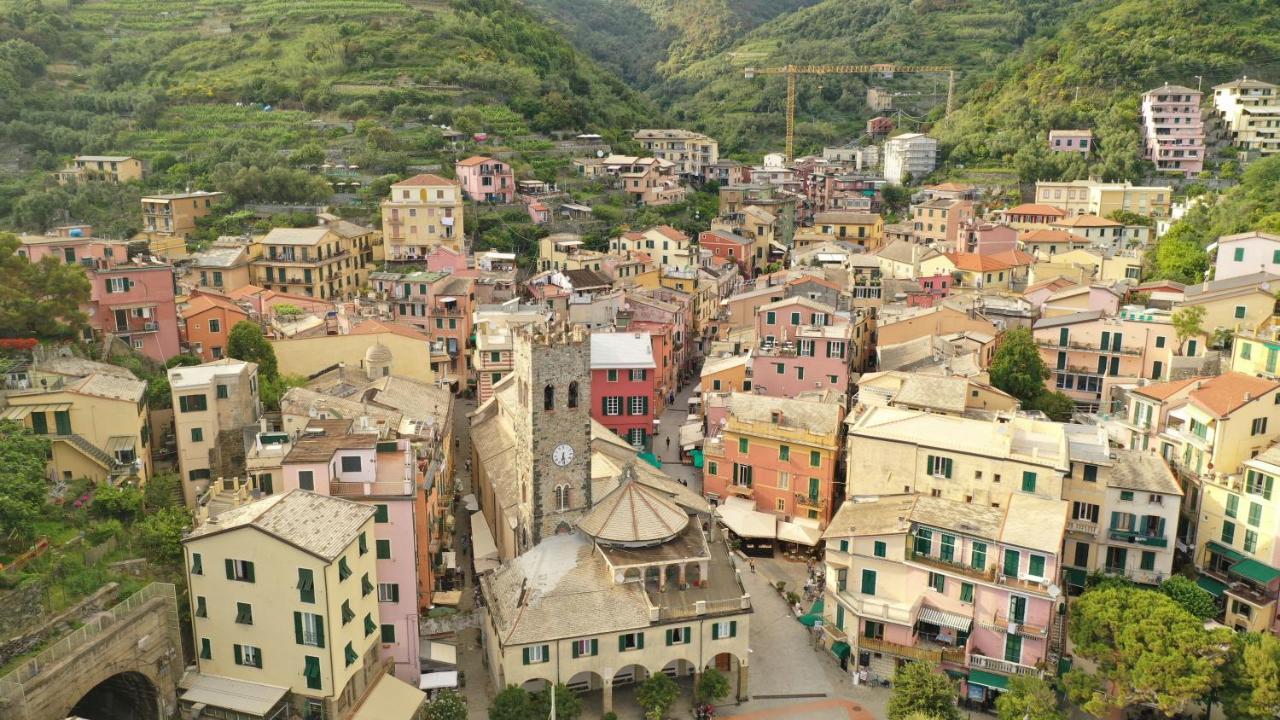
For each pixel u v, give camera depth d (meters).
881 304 169.75
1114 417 119.88
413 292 161.88
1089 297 147.88
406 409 115.44
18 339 101.38
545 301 166.38
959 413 109.31
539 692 81.06
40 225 195.62
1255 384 99.75
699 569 88.94
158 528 81.56
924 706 78.12
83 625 69.62
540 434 90.81
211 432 97.25
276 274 176.62
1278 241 141.12
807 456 112.38
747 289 185.12
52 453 89.12
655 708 80.94
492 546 102.62
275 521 73.62
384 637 85.06
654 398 138.62
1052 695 77.75
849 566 91.44
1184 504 100.94
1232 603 91.06
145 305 122.19
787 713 85.19
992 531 86.25
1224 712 78.44
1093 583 94.94
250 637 74.44
